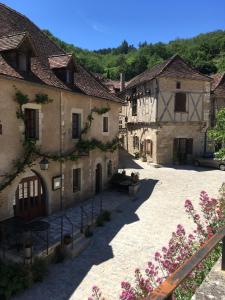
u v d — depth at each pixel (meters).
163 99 23.58
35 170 11.90
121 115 31.56
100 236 11.55
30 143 11.27
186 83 23.98
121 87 32.72
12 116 10.74
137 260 9.70
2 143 10.41
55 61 14.00
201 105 24.48
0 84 10.19
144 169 22.78
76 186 14.98
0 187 10.37
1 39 11.60
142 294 4.03
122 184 17.22
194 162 24.47
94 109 15.82
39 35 15.95
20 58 11.29
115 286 8.30
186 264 2.13
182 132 24.34
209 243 2.50
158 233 11.73
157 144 23.91
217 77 27.72
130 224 12.68
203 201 6.07
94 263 9.59
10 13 14.77
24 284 8.20
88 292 8.05
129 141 29.58
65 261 9.77
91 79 17.34
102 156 17.11
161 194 16.81
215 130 14.60
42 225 9.70
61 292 8.09
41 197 12.64
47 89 12.27
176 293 3.58
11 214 10.87
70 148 13.98
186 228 11.98
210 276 3.22
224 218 5.34
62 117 13.27
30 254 8.73
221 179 19.95
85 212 13.49
